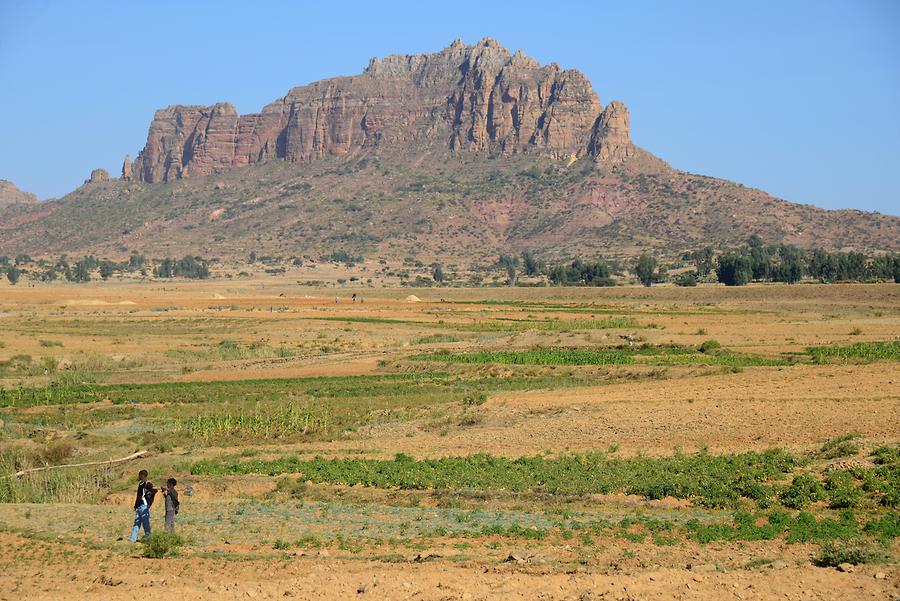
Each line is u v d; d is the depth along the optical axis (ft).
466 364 274.98
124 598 81.82
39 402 229.25
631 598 76.02
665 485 122.21
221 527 113.70
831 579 80.89
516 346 317.42
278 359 313.94
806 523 104.12
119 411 213.25
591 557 93.81
